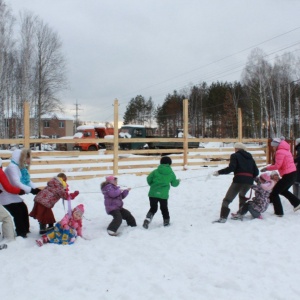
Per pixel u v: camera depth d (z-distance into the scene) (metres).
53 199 5.94
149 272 4.45
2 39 32.91
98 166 11.75
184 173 12.90
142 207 8.34
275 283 4.12
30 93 37.88
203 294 3.87
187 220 7.04
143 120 87.38
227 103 58.41
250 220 6.88
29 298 3.80
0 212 5.55
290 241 5.59
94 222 7.06
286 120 47.28
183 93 81.50
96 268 4.55
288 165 7.04
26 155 6.09
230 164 6.74
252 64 47.91
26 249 5.28
